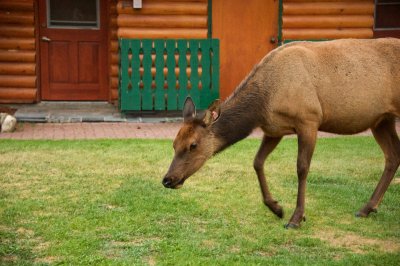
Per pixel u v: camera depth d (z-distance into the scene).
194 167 5.47
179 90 12.37
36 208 6.34
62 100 13.55
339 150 9.54
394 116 6.15
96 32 13.42
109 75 13.51
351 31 13.00
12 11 12.84
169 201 6.62
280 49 5.94
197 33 12.72
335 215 6.25
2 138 10.29
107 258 4.96
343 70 5.88
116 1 12.95
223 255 5.07
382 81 5.96
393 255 5.06
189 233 5.61
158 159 8.73
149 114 12.59
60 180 7.54
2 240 5.40
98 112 12.62
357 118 5.98
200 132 5.47
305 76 5.75
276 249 5.27
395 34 13.85
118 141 10.06
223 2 12.80
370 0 12.98
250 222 6.01
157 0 12.49
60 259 4.95
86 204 6.50
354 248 5.31
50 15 13.22
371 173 8.04
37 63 13.20
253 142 10.16
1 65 12.94
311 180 7.67
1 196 6.80
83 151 9.23
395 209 6.50
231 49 13.02
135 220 5.97
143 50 12.12
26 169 8.07
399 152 6.39
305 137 5.78
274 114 5.80
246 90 5.82
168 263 4.85
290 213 6.31
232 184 7.43
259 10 12.94
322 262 4.89
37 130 11.13
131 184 7.35
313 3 12.92
